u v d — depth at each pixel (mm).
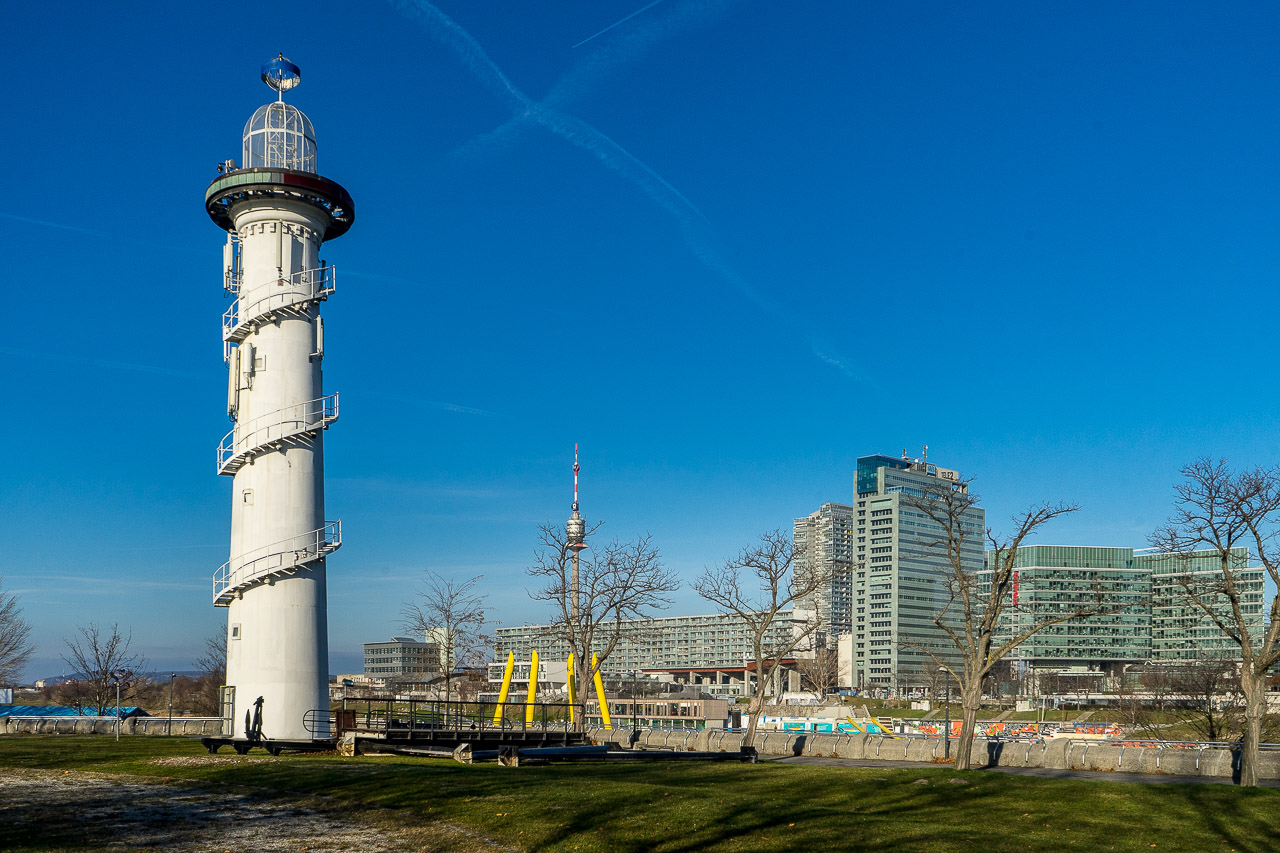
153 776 33344
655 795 28172
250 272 49438
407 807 26766
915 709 184750
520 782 30781
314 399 49625
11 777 32969
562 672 136250
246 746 42781
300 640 47094
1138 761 47344
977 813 29047
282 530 47500
